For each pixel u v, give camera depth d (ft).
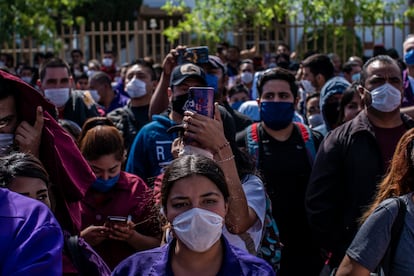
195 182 10.25
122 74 37.45
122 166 18.86
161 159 17.39
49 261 8.59
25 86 12.41
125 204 15.85
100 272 11.74
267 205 14.39
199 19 51.96
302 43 53.16
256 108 26.17
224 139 12.85
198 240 10.04
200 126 12.76
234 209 12.73
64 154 12.76
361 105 18.66
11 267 8.46
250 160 14.61
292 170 18.97
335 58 43.24
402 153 12.87
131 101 25.22
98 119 16.74
